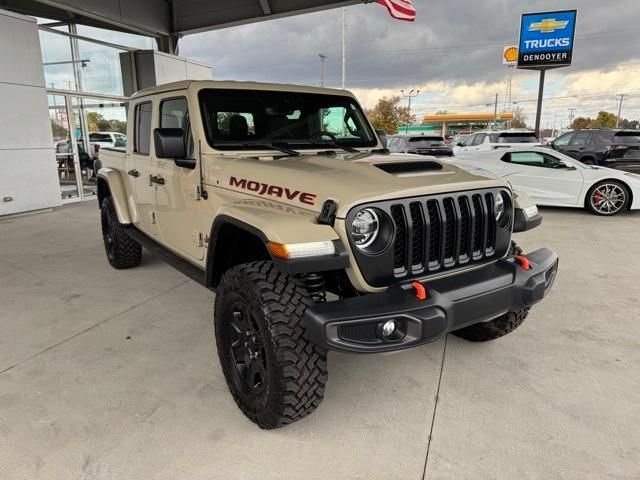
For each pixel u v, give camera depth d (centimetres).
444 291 232
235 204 265
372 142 396
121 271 537
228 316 264
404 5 1055
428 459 231
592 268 556
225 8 1127
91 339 362
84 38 1077
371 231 229
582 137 1443
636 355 337
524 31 1753
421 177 255
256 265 244
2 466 225
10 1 991
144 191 423
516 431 252
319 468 225
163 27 1177
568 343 356
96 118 1134
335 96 384
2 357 333
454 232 253
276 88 355
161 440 244
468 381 303
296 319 226
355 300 218
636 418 263
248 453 235
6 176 873
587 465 227
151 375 309
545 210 998
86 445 240
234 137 327
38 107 920
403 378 306
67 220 845
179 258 375
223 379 304
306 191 242
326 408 273
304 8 1044
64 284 491
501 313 253
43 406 273
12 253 618
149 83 1183
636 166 1343
